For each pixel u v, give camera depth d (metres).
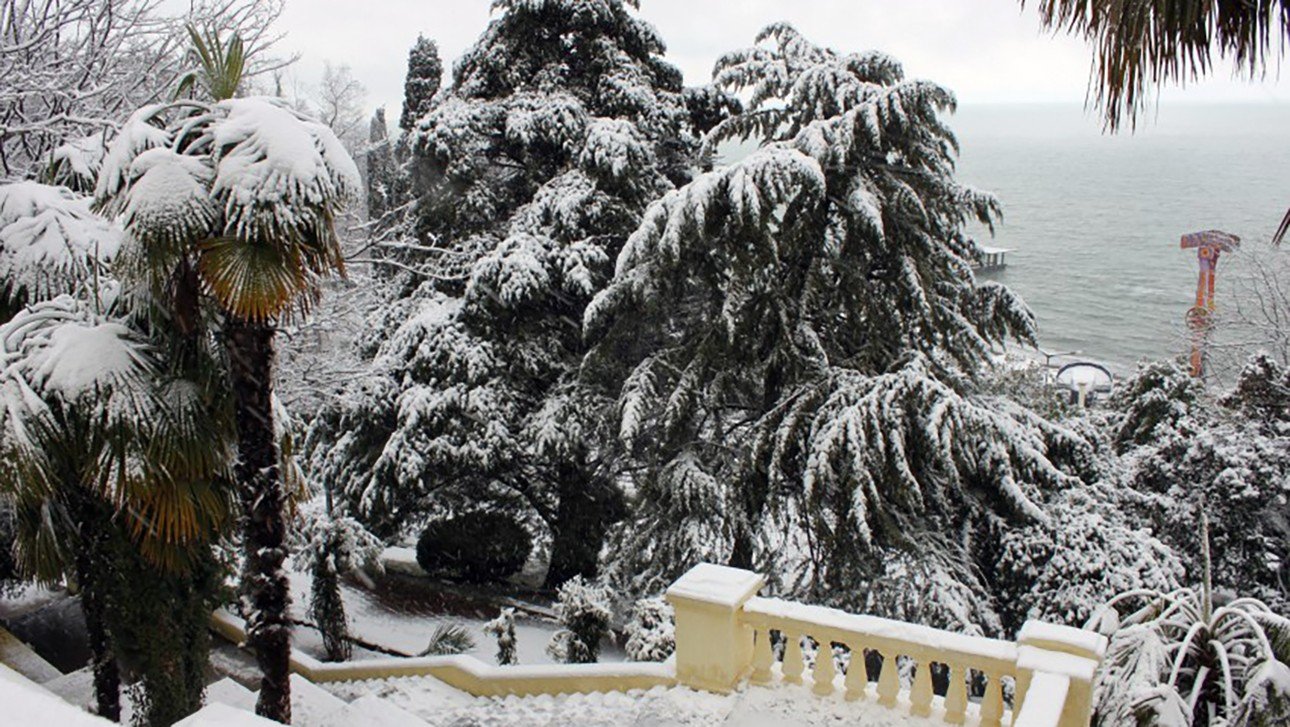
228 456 5.28
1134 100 2.26
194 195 4.46
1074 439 10.81
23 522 4.86
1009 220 105.75
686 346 11.87
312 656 11.07
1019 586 9.75
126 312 5.17
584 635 9.49
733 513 10.66
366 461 13.95
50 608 9.42
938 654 4.81
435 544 14.87
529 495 14.84
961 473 10.29
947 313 10.84
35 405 4.50
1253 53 2.16
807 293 10.86
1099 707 5.17
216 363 5.18
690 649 5.37
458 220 14.76
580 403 13.18
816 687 5.21
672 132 14.84
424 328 13.55
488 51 15.17
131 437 4.66
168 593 5.28
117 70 9.86
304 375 13.51
